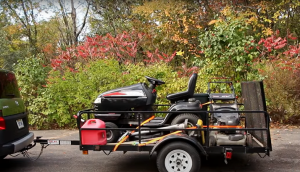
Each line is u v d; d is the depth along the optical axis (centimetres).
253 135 565
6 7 1894
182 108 573
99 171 548
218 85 882
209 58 905
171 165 480
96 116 627
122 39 1305
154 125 580
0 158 636
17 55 1898
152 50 1553
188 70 978
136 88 618
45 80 991
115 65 935
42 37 1955
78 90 919
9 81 586
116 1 1806
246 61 873
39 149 723
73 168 568
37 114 972
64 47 1805
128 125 635
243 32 880
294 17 1802
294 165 557
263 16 1595
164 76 923
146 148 509
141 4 1762
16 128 559
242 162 582
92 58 1098
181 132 506
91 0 1875
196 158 475
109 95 618
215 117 612
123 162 601
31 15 1944
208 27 1603
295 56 1006
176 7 1582
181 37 1551
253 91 545
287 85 902
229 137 502
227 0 1589
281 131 837
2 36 1872
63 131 933
